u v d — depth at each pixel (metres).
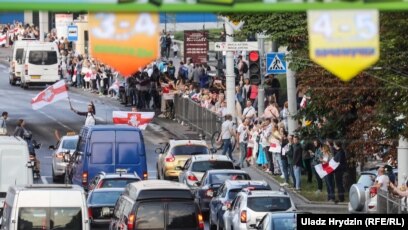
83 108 130.12
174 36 157.88
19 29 190.50
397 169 68.56
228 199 66.69
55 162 92.19
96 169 81.31
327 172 72.50
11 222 52.66
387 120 61.62
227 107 99.44
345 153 72.44
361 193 58.88
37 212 52.75
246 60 117.38
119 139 81.88
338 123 73.44
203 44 126.25
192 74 118.75
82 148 83.12
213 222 69.31
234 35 78.81
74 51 158.25
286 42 74.62
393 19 53.84
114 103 131.75
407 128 60.88
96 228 66.38
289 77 86.62
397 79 59.00
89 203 66.75
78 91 143.12
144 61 14.89
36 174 93.25
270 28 74.12
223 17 81.62
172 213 54.78
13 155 70.25
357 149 71.56
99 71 137.62
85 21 152.88
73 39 150.38
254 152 90.44
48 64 152.38
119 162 81.56
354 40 14.77
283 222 51.75
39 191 53.03
